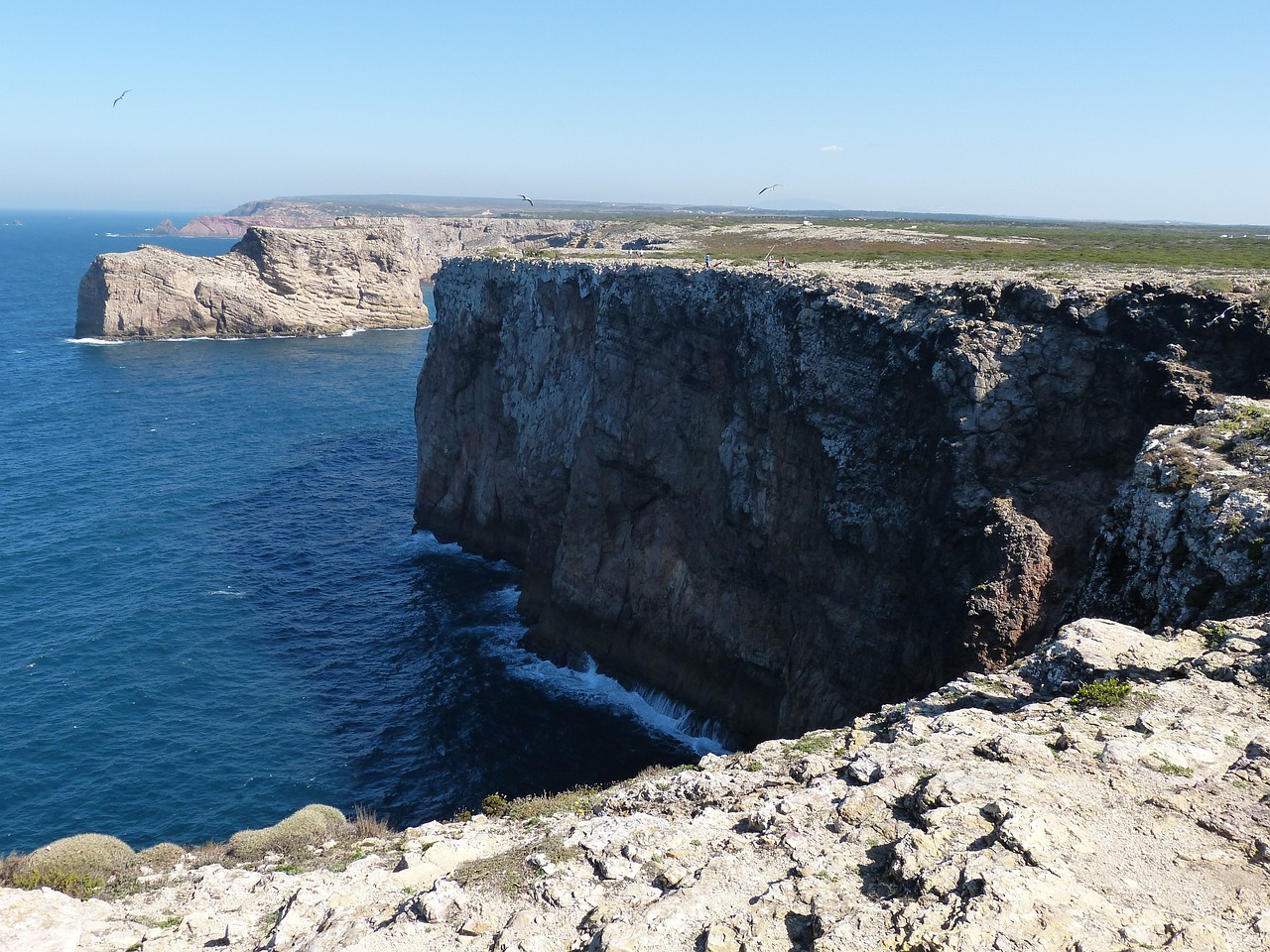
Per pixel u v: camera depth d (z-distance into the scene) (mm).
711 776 18109
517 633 57875
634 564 52906
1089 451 32031
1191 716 15648
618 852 15078
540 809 20750
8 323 171875
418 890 15688
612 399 54000
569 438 59344
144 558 64438
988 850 11969
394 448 97312
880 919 11156
